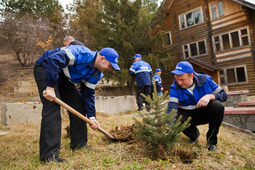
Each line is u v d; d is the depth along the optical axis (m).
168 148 2.58
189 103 3.16
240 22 16.25
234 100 8.70
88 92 2.90
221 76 17.50
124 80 14.92
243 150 3.30
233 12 16.53
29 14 18.20
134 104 8.84
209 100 2.97
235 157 2.86
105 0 16.50
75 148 2.89
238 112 6.04
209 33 17.81
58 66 2.30
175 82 3.16
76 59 2.49
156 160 2.54
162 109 2.85
